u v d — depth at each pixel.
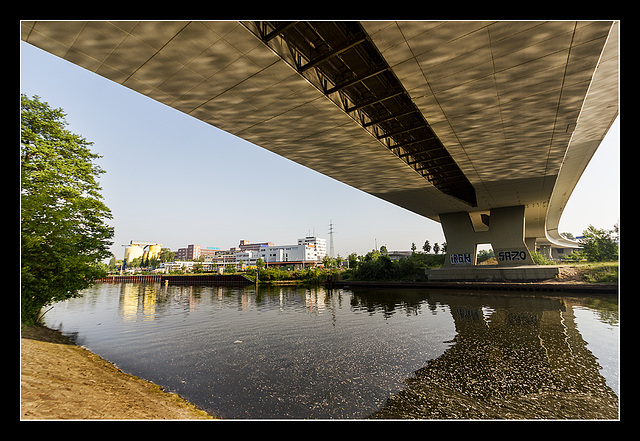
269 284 68.75
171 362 12.38
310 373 10.94
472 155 21.61
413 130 18.22
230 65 10.95
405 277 49.75
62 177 18.78
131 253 173.75
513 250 40.91
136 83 11.91
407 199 37.28
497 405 8.18
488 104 14.44
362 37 10.48
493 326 17.47
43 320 22.38
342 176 26.84
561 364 11.15
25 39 9.10
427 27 9.54
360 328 18.33
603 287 29.38
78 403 6.90
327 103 13.93
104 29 8.82
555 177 27.28
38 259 13.56
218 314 25.70
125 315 25.61
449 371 10.79
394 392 9.18
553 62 11.27
